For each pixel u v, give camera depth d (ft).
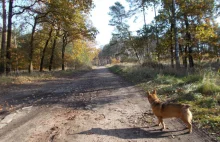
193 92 27.48
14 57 63.98
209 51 55.77
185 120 16.67
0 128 18.94
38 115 22.91
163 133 16.85
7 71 61.41
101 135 16.78
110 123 19.70
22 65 70.33
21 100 31.40
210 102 22.70
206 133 16.14
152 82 42.68
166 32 64.03
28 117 22.20
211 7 53.01
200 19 56.70
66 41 119.14
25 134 17.34
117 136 16.49
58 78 72.74
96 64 417.90
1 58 59.88
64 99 31.99
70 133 17.37
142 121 19.95
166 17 57.98
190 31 55.06
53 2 62.23
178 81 36.70
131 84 45.85
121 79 60.18
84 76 86.33
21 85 48.67
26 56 71.82
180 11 54.24
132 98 30.81
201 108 21.57
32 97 33.94
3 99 32.19
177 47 50.34
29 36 93.66
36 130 18.22
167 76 43.78
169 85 35.24
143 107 25.13
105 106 26.53
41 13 69.51
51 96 34.83
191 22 57.31
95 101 29.89
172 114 17.30
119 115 22.22
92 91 39.52
